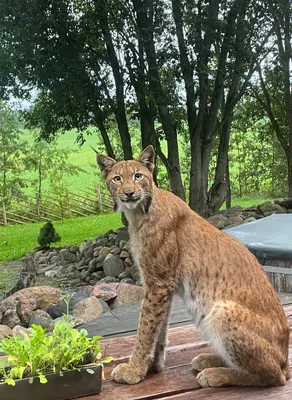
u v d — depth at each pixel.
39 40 11.44
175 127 14.67
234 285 2.88
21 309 6.73
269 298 2.90
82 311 6.17
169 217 2.99
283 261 5.12
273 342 2.80
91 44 13.13
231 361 2.80
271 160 24.36
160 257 2.95
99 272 11.91
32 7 11.20
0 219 26.62
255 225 6.06
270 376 2.78
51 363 2.60
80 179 30.48
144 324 2.96
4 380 2.52
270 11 12.91
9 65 11.88
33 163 29.03
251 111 17.97
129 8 12.20
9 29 11.49
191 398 2.74
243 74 13.90
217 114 14.39
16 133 28.91
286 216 6.41
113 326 4.95
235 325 2.74
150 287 2.98
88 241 14.38
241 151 25.11
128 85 12.93
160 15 12.27
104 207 28.03
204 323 2.90
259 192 25.09
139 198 2.97
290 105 15.80
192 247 2.99
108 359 2.75
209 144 14.19
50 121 14.94
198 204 14.02
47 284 11.98
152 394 2.78
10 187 28.11
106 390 2.82
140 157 3.30
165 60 12.61
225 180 16.31
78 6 12.48
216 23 12.07
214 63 14.62
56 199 27.84
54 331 2.73
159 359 3.06
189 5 11.90
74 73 12.16
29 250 16.70
